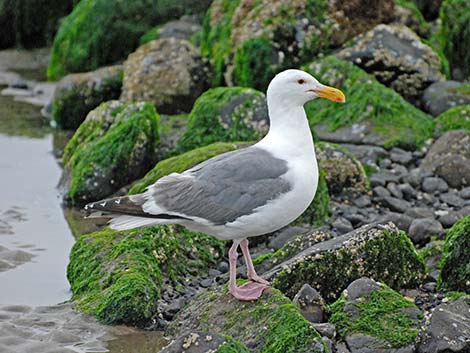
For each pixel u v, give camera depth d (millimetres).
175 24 22812
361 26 19266
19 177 16500
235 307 10180
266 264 11844
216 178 10305
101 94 19438
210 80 19328
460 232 11344
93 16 23016
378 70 18453
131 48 22938
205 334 9250
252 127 15820
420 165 15695
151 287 11102
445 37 20328
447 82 18328
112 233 12383
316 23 19047
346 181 14859
